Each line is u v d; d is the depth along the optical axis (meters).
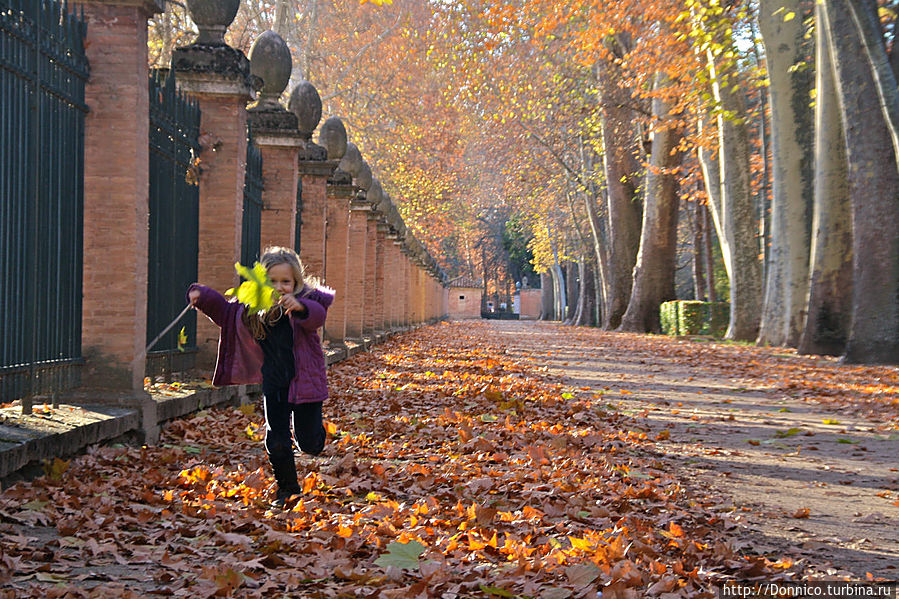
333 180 20.81
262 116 14.35
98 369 7.99
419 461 7.72
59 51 7.42
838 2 20.48
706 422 11.17
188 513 5.29
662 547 4.87
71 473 6.14
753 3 27.78
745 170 30.97
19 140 6.74
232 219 11.10
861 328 20.45
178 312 10.27
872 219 20.28
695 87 27.12
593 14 28.69
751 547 5.00
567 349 28.95
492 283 127.81
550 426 9.99
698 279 42.00
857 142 20.42
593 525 5.38
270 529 4.93
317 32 39.09
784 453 8.74
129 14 8.04
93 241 8.05
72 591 3.76
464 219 70.50
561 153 51.59
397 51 45.50
